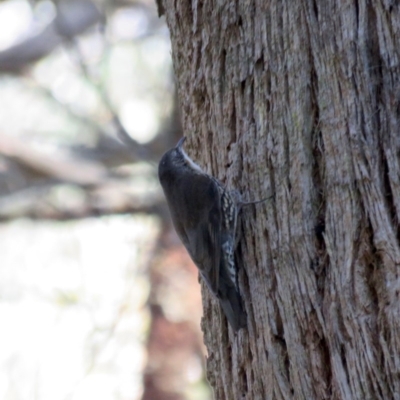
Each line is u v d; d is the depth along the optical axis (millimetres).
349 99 5496
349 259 5422
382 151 5359
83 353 11906
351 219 5441
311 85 5773
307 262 5723
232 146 6359
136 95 16375
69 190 16141
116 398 12062
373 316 5316
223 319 6508
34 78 16938
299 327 5742
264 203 6031
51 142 16875
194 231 6645
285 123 5898
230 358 6473
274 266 5914
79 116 16500
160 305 13555
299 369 5723
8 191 15750
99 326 12117
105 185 15578
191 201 6664
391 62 5359
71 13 16016
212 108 6570
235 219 6242
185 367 13375
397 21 5359
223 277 6266
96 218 15305
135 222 15086
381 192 5332
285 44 5898
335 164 5531
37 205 15383
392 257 5242
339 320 5469
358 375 5355
